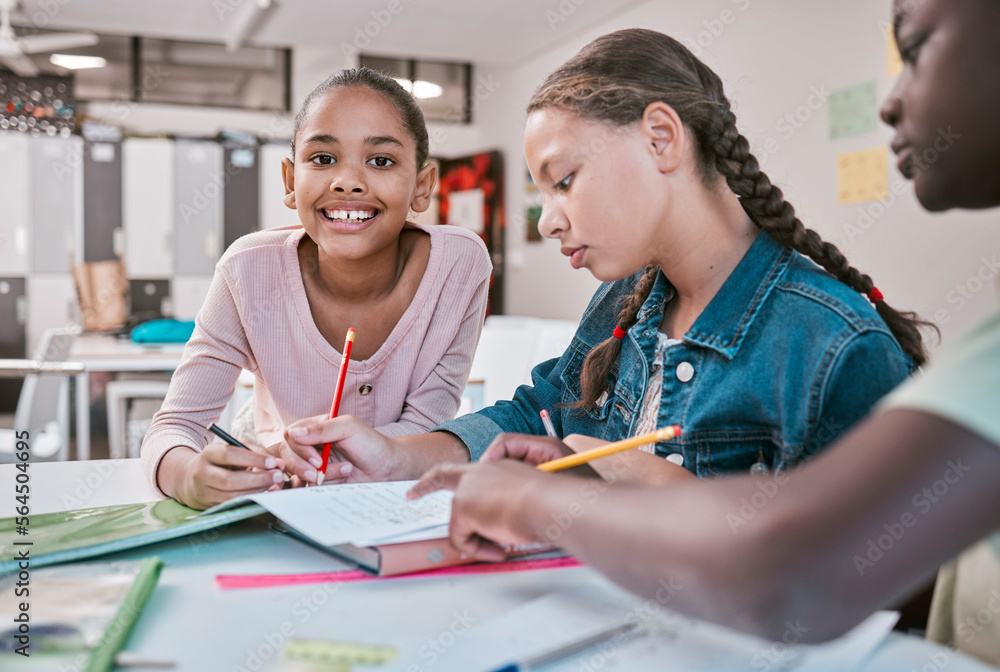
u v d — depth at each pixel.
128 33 5.68
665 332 0.91
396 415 1.22
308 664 0.45
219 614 0.53
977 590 0.62
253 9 4.88
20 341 5.72
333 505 0.71
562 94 0.76
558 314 5.67
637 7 4.70
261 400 1.30
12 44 4.68
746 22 3.84
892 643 0.51
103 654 0.45
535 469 0.59
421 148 1.19
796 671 0.46
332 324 1.22
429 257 1.22
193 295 5.99
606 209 0.76
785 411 0.74
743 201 0.79
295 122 1.14
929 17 0.51
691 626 0.52
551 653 0.47
